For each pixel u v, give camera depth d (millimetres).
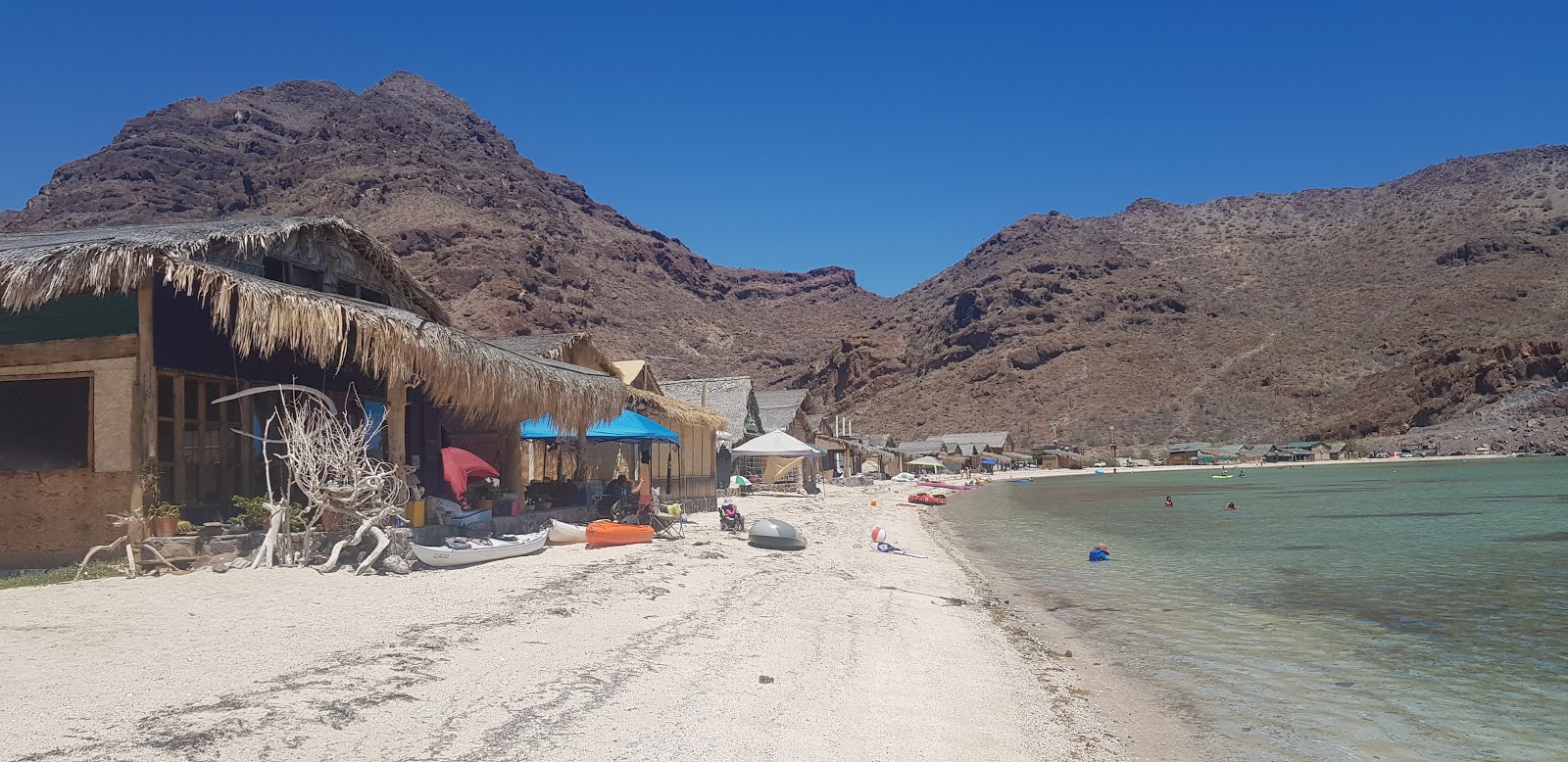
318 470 11828
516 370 14531
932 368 184250
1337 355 145875
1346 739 7570
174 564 10930
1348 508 36344
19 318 11805
